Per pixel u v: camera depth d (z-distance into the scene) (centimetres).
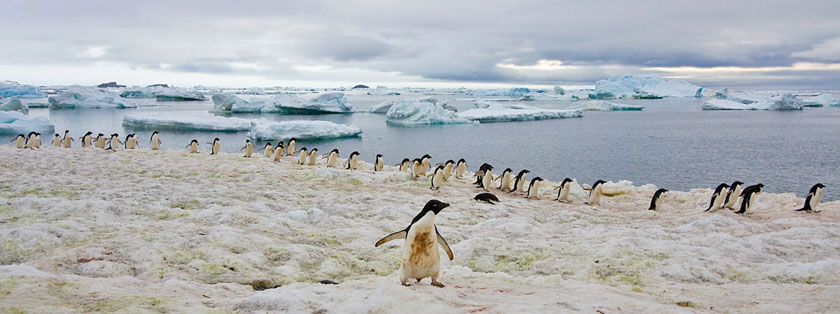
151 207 1102
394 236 527
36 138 2475
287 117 8375
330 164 2173
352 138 5534
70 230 844
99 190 1314
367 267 807
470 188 1805
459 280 632
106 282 532
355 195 1464
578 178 3272
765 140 5284
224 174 1800
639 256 825
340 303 458
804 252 894
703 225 1131
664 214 1428
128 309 432
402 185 1775
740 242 924
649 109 11944
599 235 1007
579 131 6353
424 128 6775
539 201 1622
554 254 857
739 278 741
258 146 4688
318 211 1133
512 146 4866
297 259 789
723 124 7362
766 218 1336
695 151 4491
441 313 414
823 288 629
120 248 746
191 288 555
